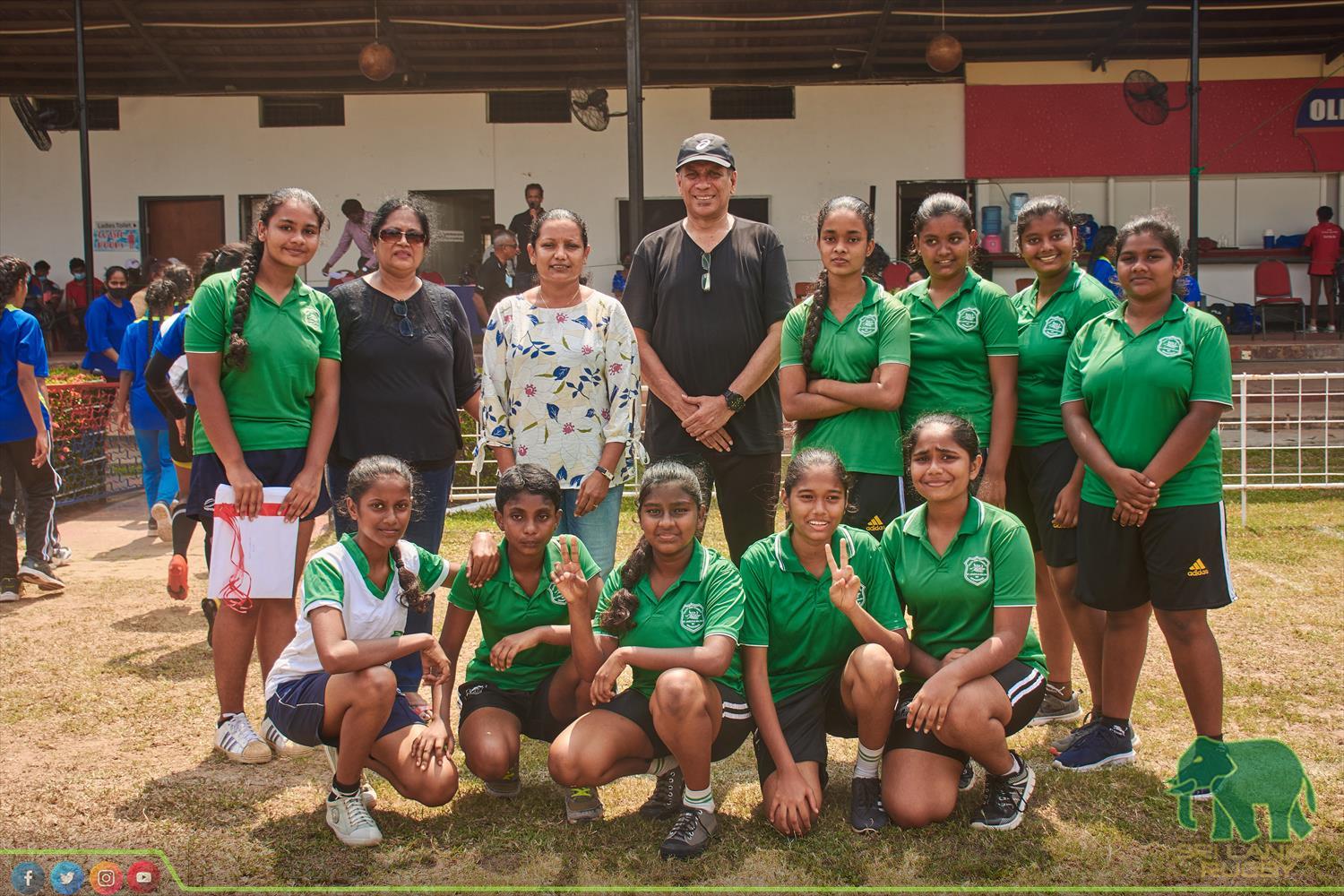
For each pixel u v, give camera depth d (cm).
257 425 357
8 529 565
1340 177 1429
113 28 1260
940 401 362
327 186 1454
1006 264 1413
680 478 306
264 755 354
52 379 891
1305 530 691
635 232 993
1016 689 303
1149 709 388
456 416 394
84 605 558
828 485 302
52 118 1442
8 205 1458
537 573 325
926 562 319
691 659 296
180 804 322
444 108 1444
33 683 432
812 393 361
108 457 919
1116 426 324
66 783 337
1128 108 1399
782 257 395
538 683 331
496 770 306
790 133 1445
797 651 317
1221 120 1412
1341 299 1373
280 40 1304
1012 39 1356
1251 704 388
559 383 368
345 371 378
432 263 1470
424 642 301
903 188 1449
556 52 1347
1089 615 360
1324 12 1274
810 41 1331
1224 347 316
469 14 1240
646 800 325
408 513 313
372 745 301
